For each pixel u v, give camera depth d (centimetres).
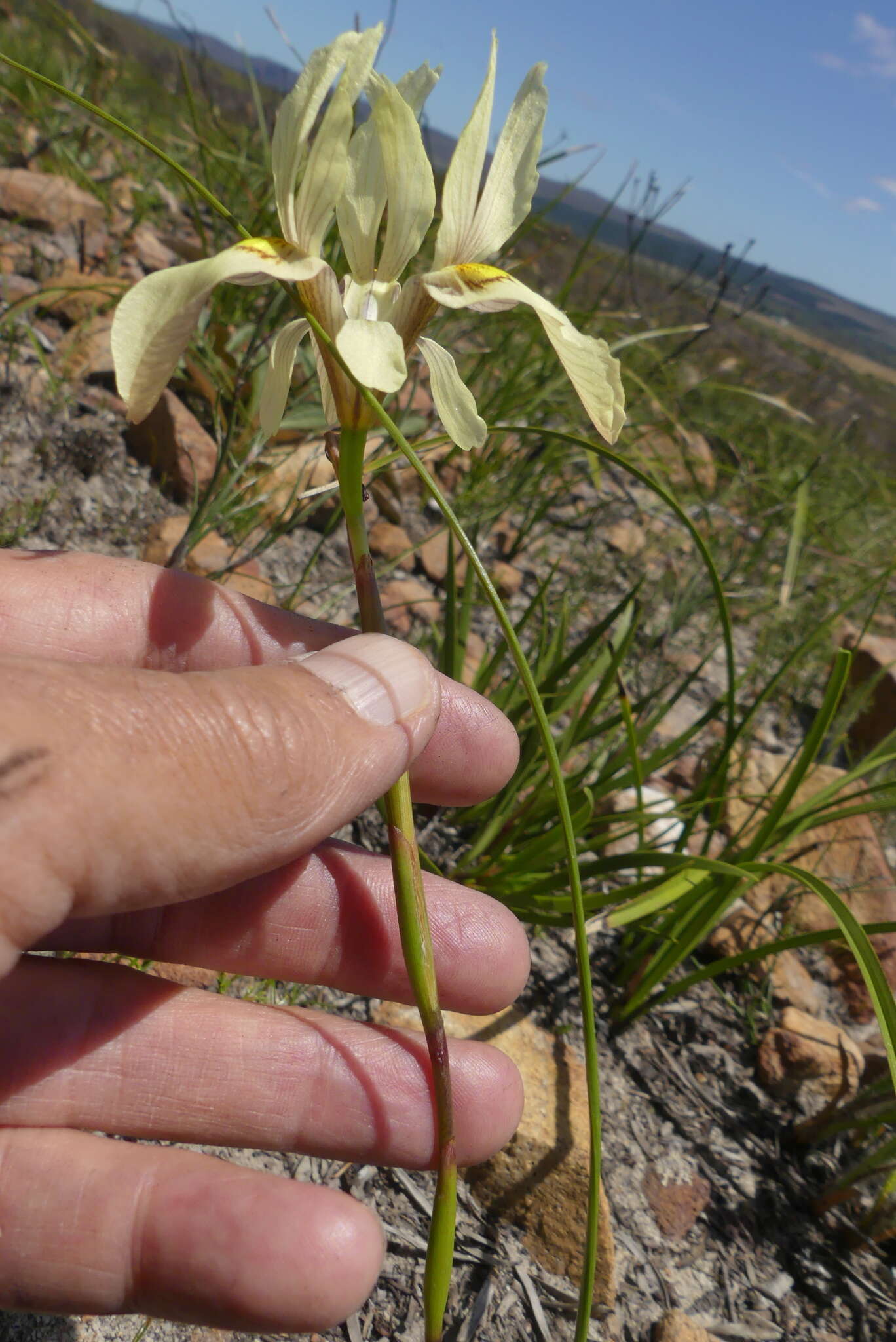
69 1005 11
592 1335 13
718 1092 17
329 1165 14
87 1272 10
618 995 18
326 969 13
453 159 10
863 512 44
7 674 9
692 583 28
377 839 19
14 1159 10
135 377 8
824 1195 15
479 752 14
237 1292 9
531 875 18
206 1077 11
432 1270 10
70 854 8
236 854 9
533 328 28
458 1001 13
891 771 26
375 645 10
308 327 9
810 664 31
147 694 9
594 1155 9
